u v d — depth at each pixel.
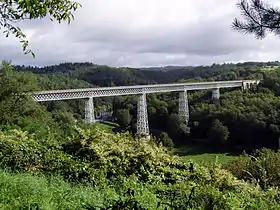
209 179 9.90
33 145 9.76
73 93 48.81
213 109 58.22
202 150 49.94
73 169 9.04
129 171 10.01
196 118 59.75
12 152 9.23
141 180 9.77
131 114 64.62
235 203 6.43
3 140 9.65
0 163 8.61
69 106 55.16
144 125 57.16
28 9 3.69
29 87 24.39
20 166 9.05
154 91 60.97
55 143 10.80
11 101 22.88
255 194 9.07
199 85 69.81
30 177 7.31
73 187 7.75
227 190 8.70
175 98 72.00
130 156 10.13
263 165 12.31
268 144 46.78
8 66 23.91
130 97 69.31
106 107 77.94
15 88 23.14
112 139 10.62
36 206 5.19
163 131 60.97
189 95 78.31
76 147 10.31
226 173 10.30
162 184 9.50
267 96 58.56
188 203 5.42
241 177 12.78
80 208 5.74
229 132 50.50
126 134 11.08
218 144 50.50
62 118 35.75
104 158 9.73
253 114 49.62
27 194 6.12
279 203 8.05
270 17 7.57
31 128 16.00
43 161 9.30
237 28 7.90
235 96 64.44
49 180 8.12
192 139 56.91
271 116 47.19
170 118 59.97
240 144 49.69
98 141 10.33
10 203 5.50
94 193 7.20
